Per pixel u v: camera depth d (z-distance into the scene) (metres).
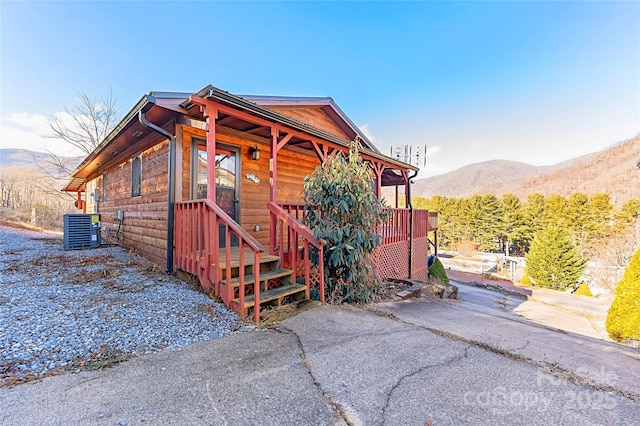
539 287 14.96
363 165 4.48
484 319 4.35
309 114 7.79
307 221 4.39
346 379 2.11
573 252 15.36
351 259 4.04
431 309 4.70
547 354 2.91
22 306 3.17
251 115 4.49
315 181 4.26
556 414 1.82
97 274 4.62
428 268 11.23
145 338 2.63
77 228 7.34
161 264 5.13
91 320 2.91
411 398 1.91
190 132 5.08
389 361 2.43
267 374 2.13
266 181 6.39
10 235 10.92
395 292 5.55
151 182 5.68
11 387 1.84
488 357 2.63
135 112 4.50
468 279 15.12
